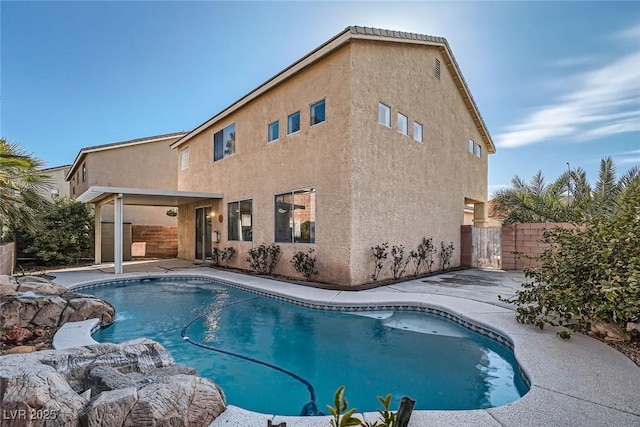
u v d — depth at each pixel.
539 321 5.60
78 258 15.49
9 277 7.34
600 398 3.43
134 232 20.02
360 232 9.45
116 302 9.17
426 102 12.50
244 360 5.55
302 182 10.70
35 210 8.81
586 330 5.32
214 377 4.99
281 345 6.18
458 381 4.71
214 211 15.34
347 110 9.34
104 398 2.81
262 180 12.40
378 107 10.17
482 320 6.11
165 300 9.39
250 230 13.01
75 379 3.64
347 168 9.29
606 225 5.32
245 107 13.44
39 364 3.10
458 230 14.71
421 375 4.91
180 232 19.00
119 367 3.91
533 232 13.36
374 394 4.43
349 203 9.21
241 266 13.43
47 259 14.34
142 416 2.76
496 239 14.09
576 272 5.33
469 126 16.16
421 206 12.07
